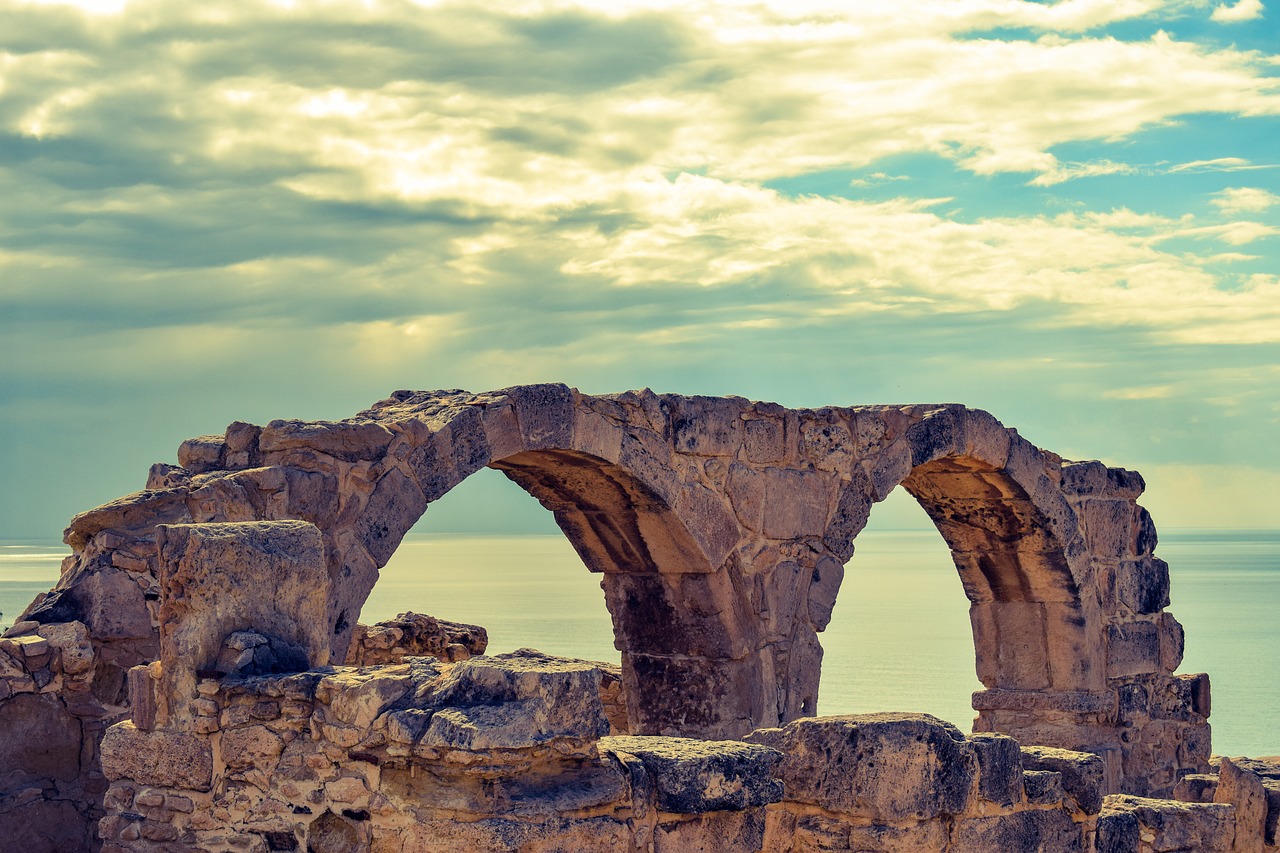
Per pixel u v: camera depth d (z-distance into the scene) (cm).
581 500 1254
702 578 1261
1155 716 1638
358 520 1025
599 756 632
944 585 11569
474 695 605
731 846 673
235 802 653
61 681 975
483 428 1095
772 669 1301
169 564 681
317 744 636
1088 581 1562
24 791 952
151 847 670
